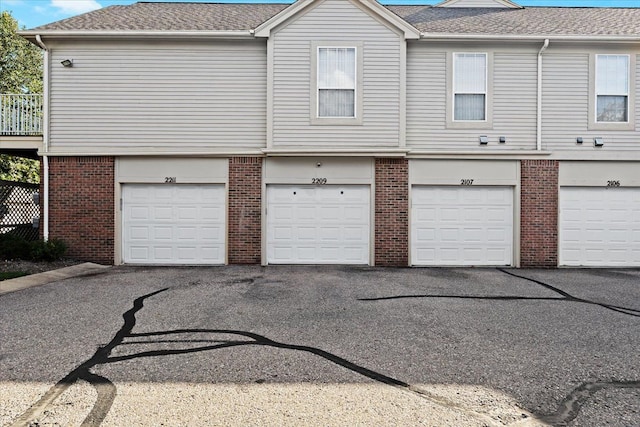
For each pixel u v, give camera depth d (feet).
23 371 12.97
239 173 34.30
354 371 13.21
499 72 34.83
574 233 34.71
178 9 41.91
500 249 34.81
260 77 34.42
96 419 10.19
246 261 34.37
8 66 79.56
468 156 34.40
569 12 42.80
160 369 13.21
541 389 12.06
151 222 34.47
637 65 34.68
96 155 33.99
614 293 24.61
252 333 16.81
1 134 34.58
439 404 11.16
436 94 34.76
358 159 34.30
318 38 33.53
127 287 25.26
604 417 10.52
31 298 22.22
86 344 15.40
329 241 34.50
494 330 17.38
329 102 33.83
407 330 17.29
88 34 33.19
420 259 34.68
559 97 34.81
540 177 34.58
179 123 34.27
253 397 11.43
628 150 34.68
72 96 34.06
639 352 14.93
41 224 34.01
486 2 45.14
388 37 33.65
